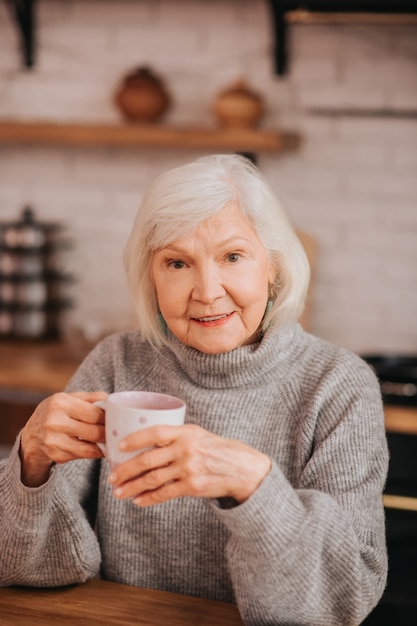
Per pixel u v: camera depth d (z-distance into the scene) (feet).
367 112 9.12
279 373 4.28
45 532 3.83
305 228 9.41
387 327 9.34
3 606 3.71
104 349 4.83
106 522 4.31
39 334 9.59
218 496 3.23
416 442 6.84
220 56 9.41
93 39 9.72
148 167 9.84
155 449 3.07
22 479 3.69
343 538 3.43
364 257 9.31
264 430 4.22
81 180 10.03
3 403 8.64
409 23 8.91
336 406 4.11
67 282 10.14
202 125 9.53
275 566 3.29
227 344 4.04
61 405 3.36
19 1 9.61
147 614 3.65
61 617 3.61
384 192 9.18
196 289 3.94
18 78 9.98
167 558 4.20
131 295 4.39
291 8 8.45
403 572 6.56
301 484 3.97
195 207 3.85
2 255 9.55
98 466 4.53
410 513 6.64
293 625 3.45
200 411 4.26
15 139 9.59
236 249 3.92
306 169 9.35
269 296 4.32
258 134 8.95
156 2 9.50
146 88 9.19
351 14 8.47
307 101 9.25
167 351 4.47
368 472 3.96
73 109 9.87
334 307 9.44
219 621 3.59
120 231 9.99
